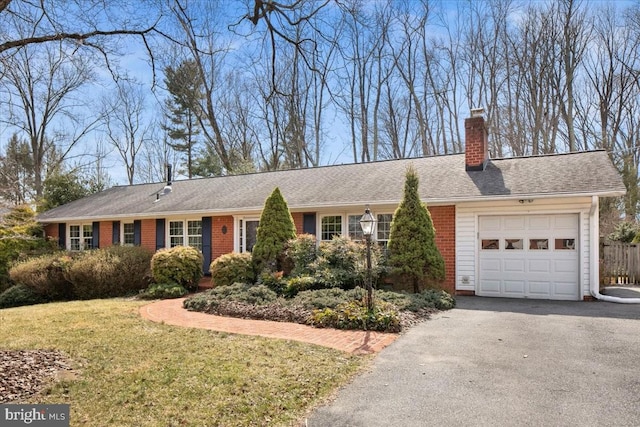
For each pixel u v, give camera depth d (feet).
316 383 14.73
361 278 32.09
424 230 32.71
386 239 39.37
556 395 13.51
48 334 22.16
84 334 22.06
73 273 41.06
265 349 18.80
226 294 30.94
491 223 35.68
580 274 32.60
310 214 42.60
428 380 15.03
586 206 32.40
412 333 21.59
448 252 36.76
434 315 26.27
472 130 40.52
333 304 25.82
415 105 80.53
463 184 37.19
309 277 31.96
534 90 73.36
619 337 20.20
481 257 35.88
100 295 41.09
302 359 17.31
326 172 50.62
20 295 42.04
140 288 42.45
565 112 71.97
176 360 17.24
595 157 37.50
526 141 75.36
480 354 17.88
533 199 33.53
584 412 12.32
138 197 58.95
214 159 95.25
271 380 14.90
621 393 13.55
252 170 73.15
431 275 32.37
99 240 55.93
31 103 60.54
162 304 32.60
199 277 41.09
